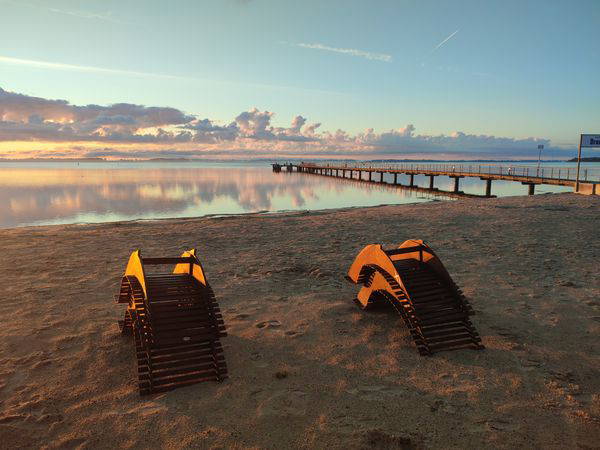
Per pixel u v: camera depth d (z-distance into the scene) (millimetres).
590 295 6395
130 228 15289
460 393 3742
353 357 4477
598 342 4770
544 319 5469
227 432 3221
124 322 4969
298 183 70688
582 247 9836
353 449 3010
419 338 4617
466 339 4754
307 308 6023
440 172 47219
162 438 3154
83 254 10141
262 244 11234
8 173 130625
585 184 26234
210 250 10516
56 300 6461
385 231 12930
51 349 4703
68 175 112438
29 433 3215
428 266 5461
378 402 3609
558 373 4094
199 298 4465
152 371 3838
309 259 9227
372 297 5703
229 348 4711
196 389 3846
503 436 3141
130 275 4766
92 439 3145
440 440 3098
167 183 71000
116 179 86938
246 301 6387
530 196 25953
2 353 4617
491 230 12516
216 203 36250
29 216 27281
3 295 6711
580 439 3098
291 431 3227
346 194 46375
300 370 4199
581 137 26703
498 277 7469
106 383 3973
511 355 4484
